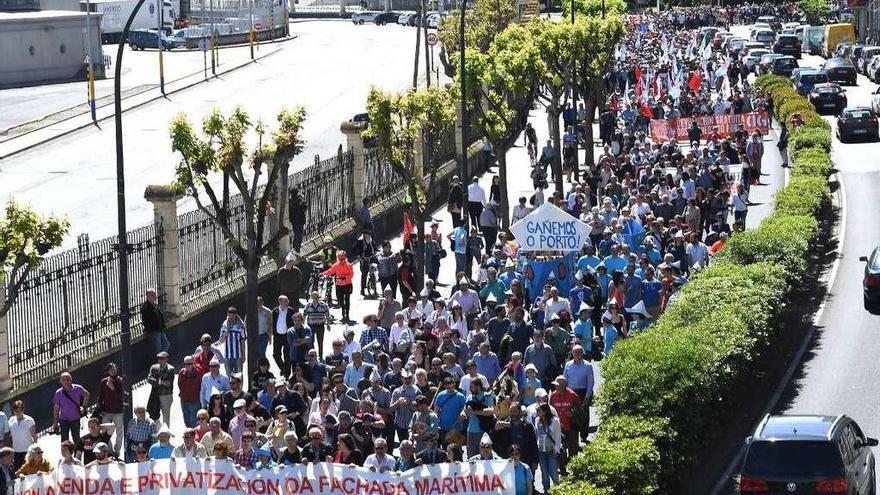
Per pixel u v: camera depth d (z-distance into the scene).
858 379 33.06
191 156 32.47
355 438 24.59
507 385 25.39
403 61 123.00
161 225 37.03
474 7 104.06
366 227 47.41
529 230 36.38
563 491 22.48
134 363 34.59
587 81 67.88
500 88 57.59
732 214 52.84
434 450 23.89
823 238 49.16
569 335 30.08
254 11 155.62
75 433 27.59
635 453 23.84
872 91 94.44
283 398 26.77
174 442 29.14
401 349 30.44
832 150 68.88
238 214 40.78
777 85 85.25
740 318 32.75
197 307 38.38
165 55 131.00
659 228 41.81
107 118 86.50
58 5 128.25
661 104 78.25
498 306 32.09
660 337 30.25
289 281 37.88
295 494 23.12
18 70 107.38
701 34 143.25
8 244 28.61
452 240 44.75
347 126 51.44
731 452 28.97
